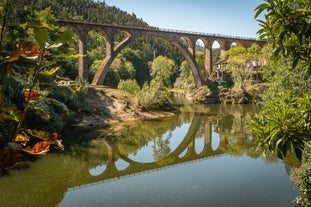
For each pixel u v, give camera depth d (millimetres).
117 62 64500
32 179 14633
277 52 3633
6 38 10109
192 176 16469
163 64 81750
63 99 26531
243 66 60469
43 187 13930
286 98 4121
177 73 105438
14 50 2416
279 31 3750
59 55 2715
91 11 110875
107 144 22969
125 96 38469
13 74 2572
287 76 16516
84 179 15602
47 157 18094
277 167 17422
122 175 16594
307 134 3539
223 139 26453
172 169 18000
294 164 17422
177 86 85312
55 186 14188
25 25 2611
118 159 19719
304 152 11945
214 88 61500
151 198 13281
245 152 21656
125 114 34312
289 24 3502
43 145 2643
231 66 62375
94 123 29109
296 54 3598
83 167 17375
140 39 117625
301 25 3373
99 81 47281
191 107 48719
